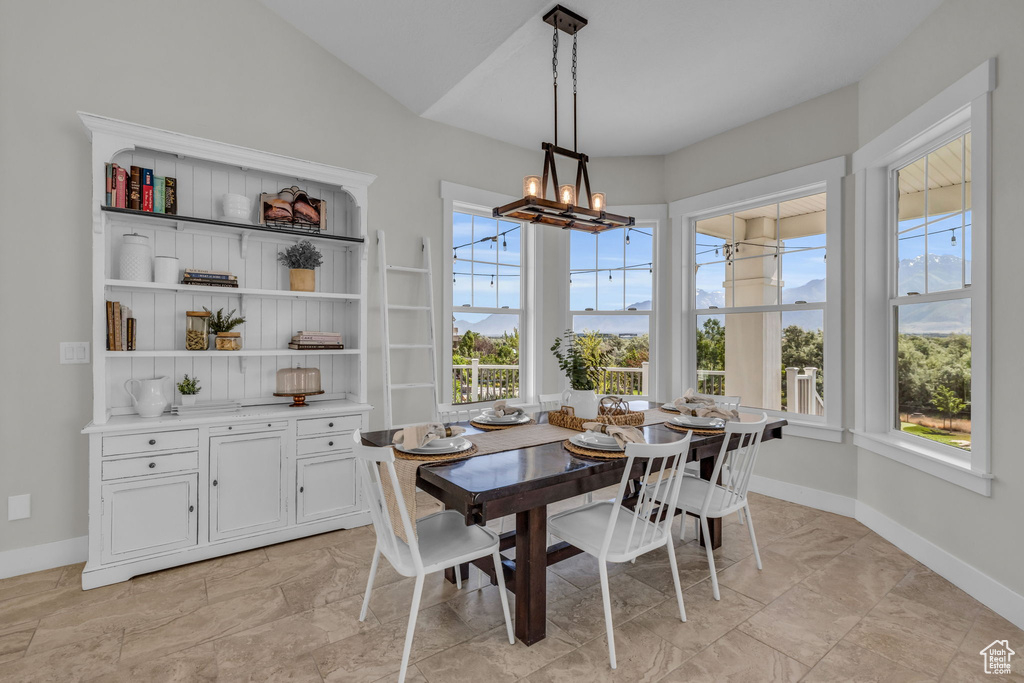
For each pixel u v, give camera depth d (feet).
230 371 10.17
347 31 10.67
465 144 13.57
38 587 7.86
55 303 8.55
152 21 9.31
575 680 5.75
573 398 8.75
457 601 7.52
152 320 9.38
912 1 8.39
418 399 12.71
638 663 6.07
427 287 12.44
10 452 8.26
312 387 10.64
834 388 11.34
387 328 11.53
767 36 9.46
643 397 15.11
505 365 14.70
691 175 14.30
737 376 13.48
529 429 8.57
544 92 11.62
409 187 12.54
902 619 7.04
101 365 8.09
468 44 10.02
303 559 8.89
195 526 8.68
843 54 9.95
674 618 7.07
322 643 6.45
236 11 10.19
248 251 10.34
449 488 5.63
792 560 8.93
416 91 11.87
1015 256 7.02
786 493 12.24
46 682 5.68
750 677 5.81
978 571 7.57
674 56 10.15
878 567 8.65
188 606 7.32
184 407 9.21
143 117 9.20
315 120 11.13
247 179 10.30
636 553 6.41
